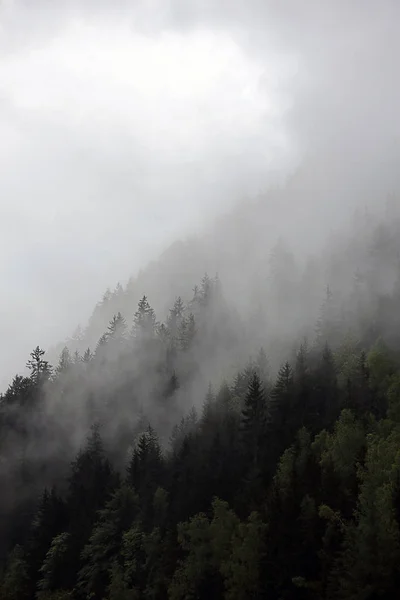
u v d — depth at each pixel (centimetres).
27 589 9162
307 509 7088
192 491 8856
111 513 9306
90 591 8381
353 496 7306
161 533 8406
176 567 7788
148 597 7744
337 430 8431
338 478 7494
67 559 9075
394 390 8925
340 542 6700
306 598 6631
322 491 7388
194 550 7600
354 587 6184
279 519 7256
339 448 8019
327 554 6631
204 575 7406
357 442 8044
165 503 9025
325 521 7025
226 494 8744
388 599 6109
